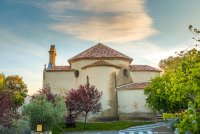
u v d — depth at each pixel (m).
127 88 48.72
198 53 12.84
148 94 40.66
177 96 12.84
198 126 11.43
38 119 29.42
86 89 42.91
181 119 12.22
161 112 42.66
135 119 47.44
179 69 12.86
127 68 53.38
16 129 22.83
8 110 20.44
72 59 53.44
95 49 54.91
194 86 11.70
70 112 41.41
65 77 52.97
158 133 29.84
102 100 47.81
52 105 32.56
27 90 57.53
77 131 36.69
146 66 56.50
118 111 48.53
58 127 37.84
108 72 49.22
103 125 42.00
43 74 53.16
